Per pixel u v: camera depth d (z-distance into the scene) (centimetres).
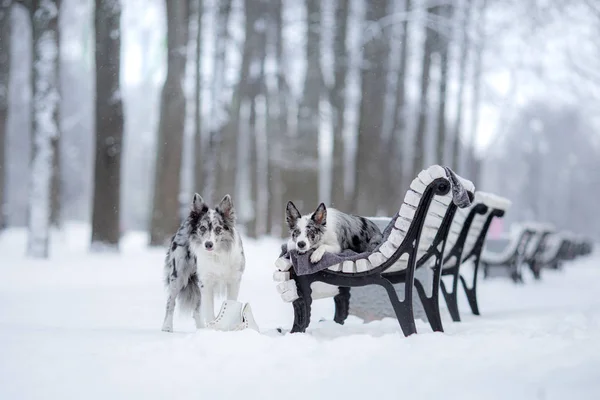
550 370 433
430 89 3083
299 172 2617
